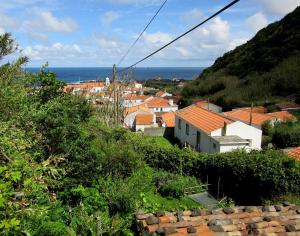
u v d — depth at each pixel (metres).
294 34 75.25
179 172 21.16
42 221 7.14
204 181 20.56
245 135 30.33
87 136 13.07
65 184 10.73
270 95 63.44
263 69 72.44
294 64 66.69
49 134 10.49
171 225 5.45
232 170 18.77
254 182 17.83
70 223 8.51
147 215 6.12
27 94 11.05
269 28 87.38
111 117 32.28
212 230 5.20
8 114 8.58
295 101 57.22
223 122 30.95
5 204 5.00
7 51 9.94
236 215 5.98
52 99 12.74
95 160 12.34
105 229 8.45
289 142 34.09
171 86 143.50
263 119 42.16
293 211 6.22
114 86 29.83
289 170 16.84
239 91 67.25
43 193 7.81
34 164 7.51
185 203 16.36
